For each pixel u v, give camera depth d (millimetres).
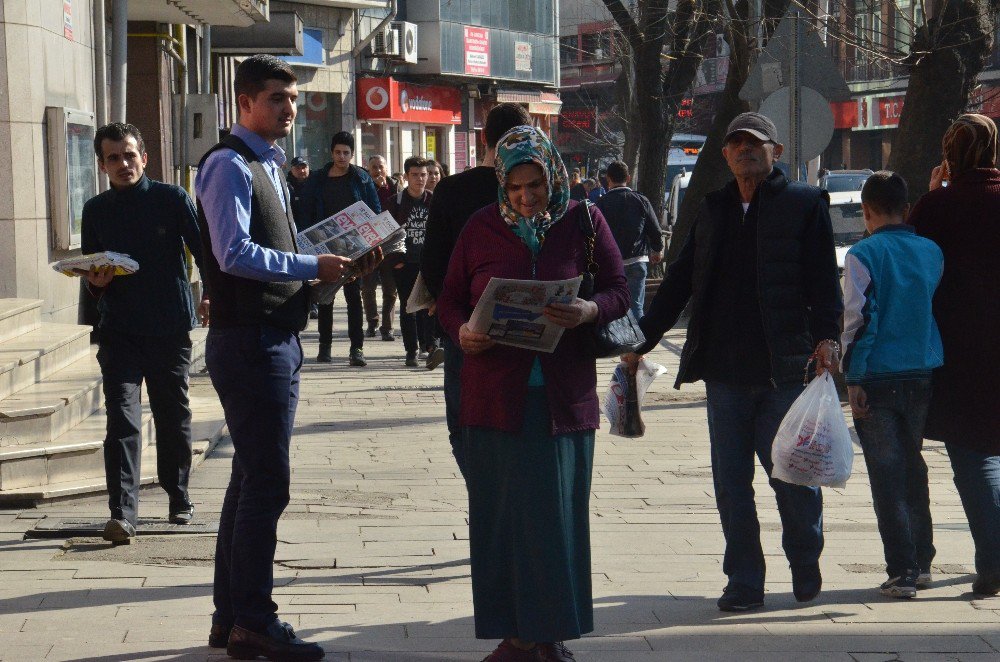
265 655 6090
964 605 7324
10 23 14000
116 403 8742
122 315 8766
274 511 6191
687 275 7496
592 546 8734
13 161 14055
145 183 8930
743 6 23828
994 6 16969
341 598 7383
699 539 8930
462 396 5918
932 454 12133
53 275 14820
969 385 7469
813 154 12766
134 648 6324
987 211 7520
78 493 9844
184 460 9195
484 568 5875
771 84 12875
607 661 6250
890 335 7430
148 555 8352
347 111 49250
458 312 5980
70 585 7594
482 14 56719
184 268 9008
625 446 12586
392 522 9328
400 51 51406
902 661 6250
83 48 16312
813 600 7426
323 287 6391
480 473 5852
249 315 6141
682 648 6469
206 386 15711
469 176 7227
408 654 6266
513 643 5883
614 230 18312
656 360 19422
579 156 76625
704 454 12148
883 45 18297
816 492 7250
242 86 6293
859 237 23750
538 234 5809
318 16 47344
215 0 20984
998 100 48906
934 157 16953
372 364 18797
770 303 7129
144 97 23500
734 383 7230
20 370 11297
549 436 5762
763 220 7164
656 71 28562
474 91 57281
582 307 5633
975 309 7484
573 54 77188
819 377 7051
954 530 9227
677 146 54844
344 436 13039
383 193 23250
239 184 6113
